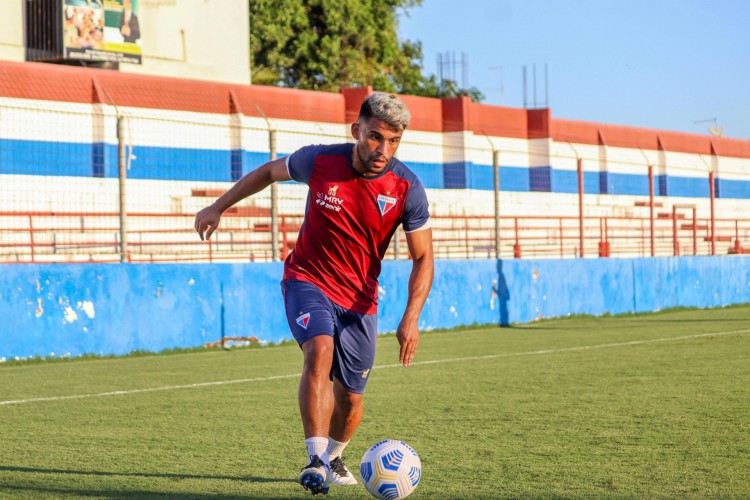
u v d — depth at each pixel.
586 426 6.48
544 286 19.59
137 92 20.31
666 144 33.09
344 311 4.54
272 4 38.06
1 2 22.91
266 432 6.54
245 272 14.66
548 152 28.97
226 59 27.75
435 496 4.44
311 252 4.57
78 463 5.41
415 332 4.35
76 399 8.48
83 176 19.11
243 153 21.95
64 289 12.63
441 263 17.44
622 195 31.31
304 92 23.62
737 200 35.53
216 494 4.56
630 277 21.64
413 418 7.01
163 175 20.41
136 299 13.36
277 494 4.57
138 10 24.61
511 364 11.22
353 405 4.74
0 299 11.97
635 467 5.06
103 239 19.11
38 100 18.70
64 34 22.95
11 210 17.94
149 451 5.80
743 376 9.41
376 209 4.42
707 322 18.59
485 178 27.56
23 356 12.15
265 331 14.91
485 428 6.48
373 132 4.15
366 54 40.47
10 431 6.63
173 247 19.91
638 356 11.87
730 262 24.83
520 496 4.42
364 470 4.27
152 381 9.97
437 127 26.75
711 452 5.46
